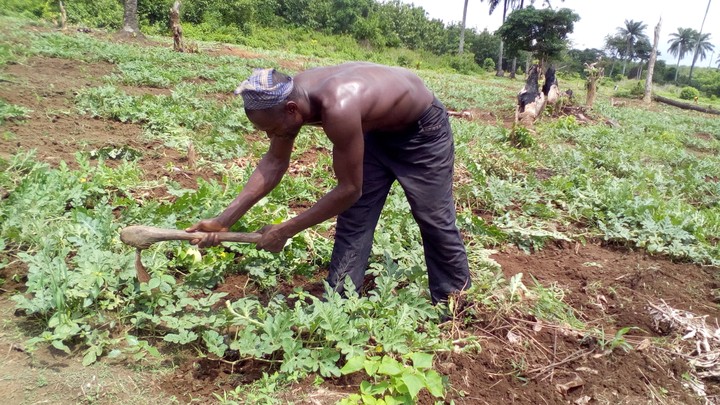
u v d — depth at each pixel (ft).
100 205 12.57
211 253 11.81
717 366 10.72
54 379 8.43
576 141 36.60
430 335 10.09
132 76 33.71
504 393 9.45
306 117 8.74
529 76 44.80
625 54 266.77
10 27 48.88
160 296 9.89
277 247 9.66
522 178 24.30
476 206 19.71
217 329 9.82
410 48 154.71
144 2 86.94
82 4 77.66
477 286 11.26
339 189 9.14
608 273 15.02
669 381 10.26
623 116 56.75
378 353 9.55
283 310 10.11
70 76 32.45
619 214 18.74
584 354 10.55
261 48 93.76
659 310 12.53
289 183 17.48
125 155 19.45
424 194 10.40
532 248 16.65
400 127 9.83
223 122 25.64
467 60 143.84
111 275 10.02
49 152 18.53
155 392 8.50
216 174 19.47
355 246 10.91
